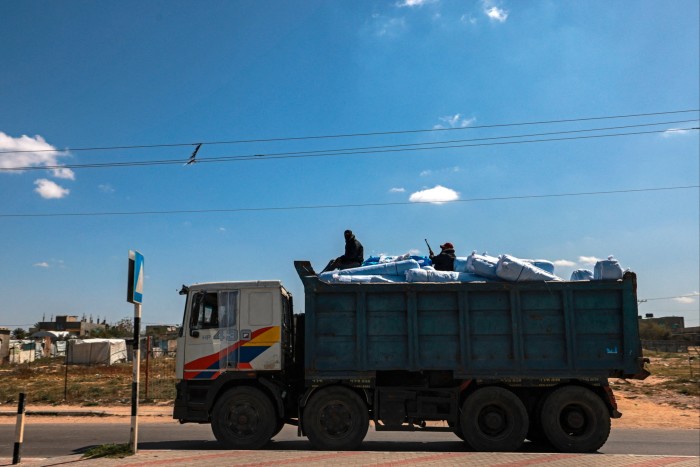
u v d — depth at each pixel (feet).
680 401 69.92
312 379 33.94
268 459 27.89
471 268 36.11
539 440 36.50
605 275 33.83
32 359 203.82
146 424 52.29
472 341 33.83
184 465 26.35
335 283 34.55
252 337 34.83
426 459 27.96
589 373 33.17
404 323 34.19
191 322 35.32
